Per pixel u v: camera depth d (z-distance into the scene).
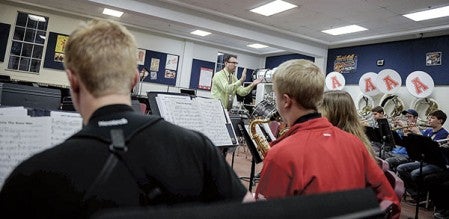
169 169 0.59
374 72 7.51
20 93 2.05
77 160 0.52
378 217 0.43
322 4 5.58
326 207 0.39
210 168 0.66
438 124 4.62
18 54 8.02
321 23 6.66
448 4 4.97
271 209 0.36
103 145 0.55
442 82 6.25
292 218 0.37
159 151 0.59
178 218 0.33
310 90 1.16
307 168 1.03
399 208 1.18
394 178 1.53
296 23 6.86
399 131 5.05
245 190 0.71
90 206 0.52
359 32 7.02
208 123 1.71
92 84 0.61
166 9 6.33
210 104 1.79
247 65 10.93
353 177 1.08
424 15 5.54
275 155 1.09
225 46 10.27
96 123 0.58
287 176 1.04
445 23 5.80
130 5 6.00
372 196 0.45
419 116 6.46
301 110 1.19
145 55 9.29
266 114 2.45
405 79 6.88
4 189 0.51
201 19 6.70
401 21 5.97
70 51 0.63
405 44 6.96
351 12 5.82
